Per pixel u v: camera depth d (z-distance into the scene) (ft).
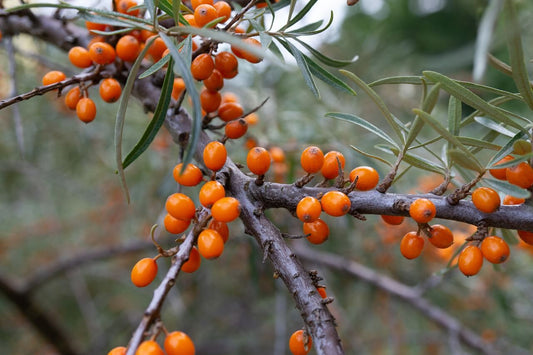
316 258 1.89
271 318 2.98
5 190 2.48
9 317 2.88
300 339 0.71
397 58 2.56
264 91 1.68
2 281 2.13
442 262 1.95
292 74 1.77
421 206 0.70
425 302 1.83
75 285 2.69
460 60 2.89
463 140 0.75
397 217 0.77
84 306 2.69
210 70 0.79
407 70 2.63
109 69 0.92
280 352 1.81
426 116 0.66
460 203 0.72
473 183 0.70
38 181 2.48
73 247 2.81
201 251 0.69
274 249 0.72
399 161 0.74
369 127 0.81
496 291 1.89
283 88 1.80
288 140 1.47
